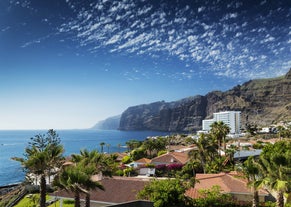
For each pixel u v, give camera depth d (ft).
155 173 225.97
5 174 353.31
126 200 114.62
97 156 114.42
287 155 84.07
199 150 228.43
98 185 90.48
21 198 172.14
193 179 143.84
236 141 462.60
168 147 419.54
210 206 101.91
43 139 129.29
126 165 267.80
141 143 453.99
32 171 90.17
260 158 92.07
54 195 122.62
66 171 85.56
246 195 120.67
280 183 80.53
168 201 95.96
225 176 140.05
